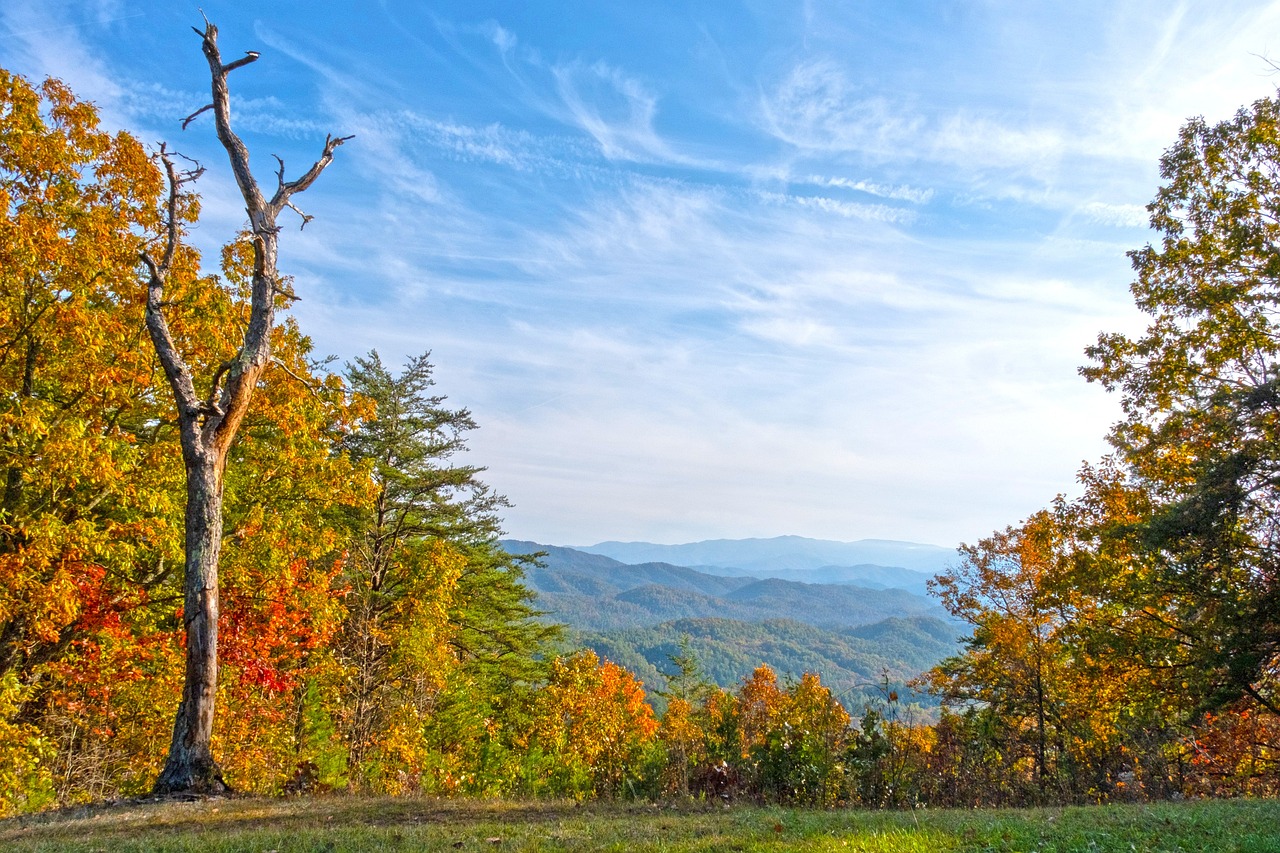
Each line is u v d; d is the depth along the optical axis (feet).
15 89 43.80
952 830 24.25
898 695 44.27
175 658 56.29
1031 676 83.51
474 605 109.29
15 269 43.01
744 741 44.04
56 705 54.19
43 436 42.34
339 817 27.84
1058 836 21.89
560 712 60.08
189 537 36.86
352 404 60.59
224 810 28.91
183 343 53.16
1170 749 66.44
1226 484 53.88
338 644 74.43
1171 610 66.23
